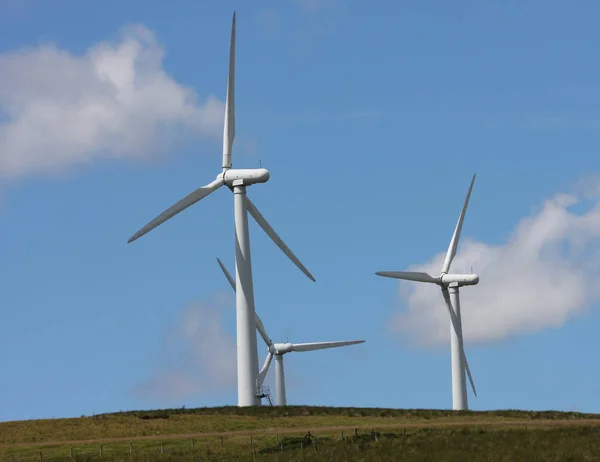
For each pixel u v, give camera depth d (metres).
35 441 147.00
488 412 172.25
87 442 143.88
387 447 132.50
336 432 146.38
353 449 131.88
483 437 137.12
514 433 139.75
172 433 150.88
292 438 139.50
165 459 130.88
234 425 155.88
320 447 134.38
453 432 141.62
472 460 123.75
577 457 123.25
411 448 131.25
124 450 137.12
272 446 136.75
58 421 161.00
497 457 124.56
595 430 141.50
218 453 133.75
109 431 152.38
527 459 123.31
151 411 170.12
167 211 172.88
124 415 165.75
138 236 169.38
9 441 147.50
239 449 136.00
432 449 130.62
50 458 133.88
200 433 149.50
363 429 147.50
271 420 160.25
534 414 170.12
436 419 162.50
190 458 131.12
